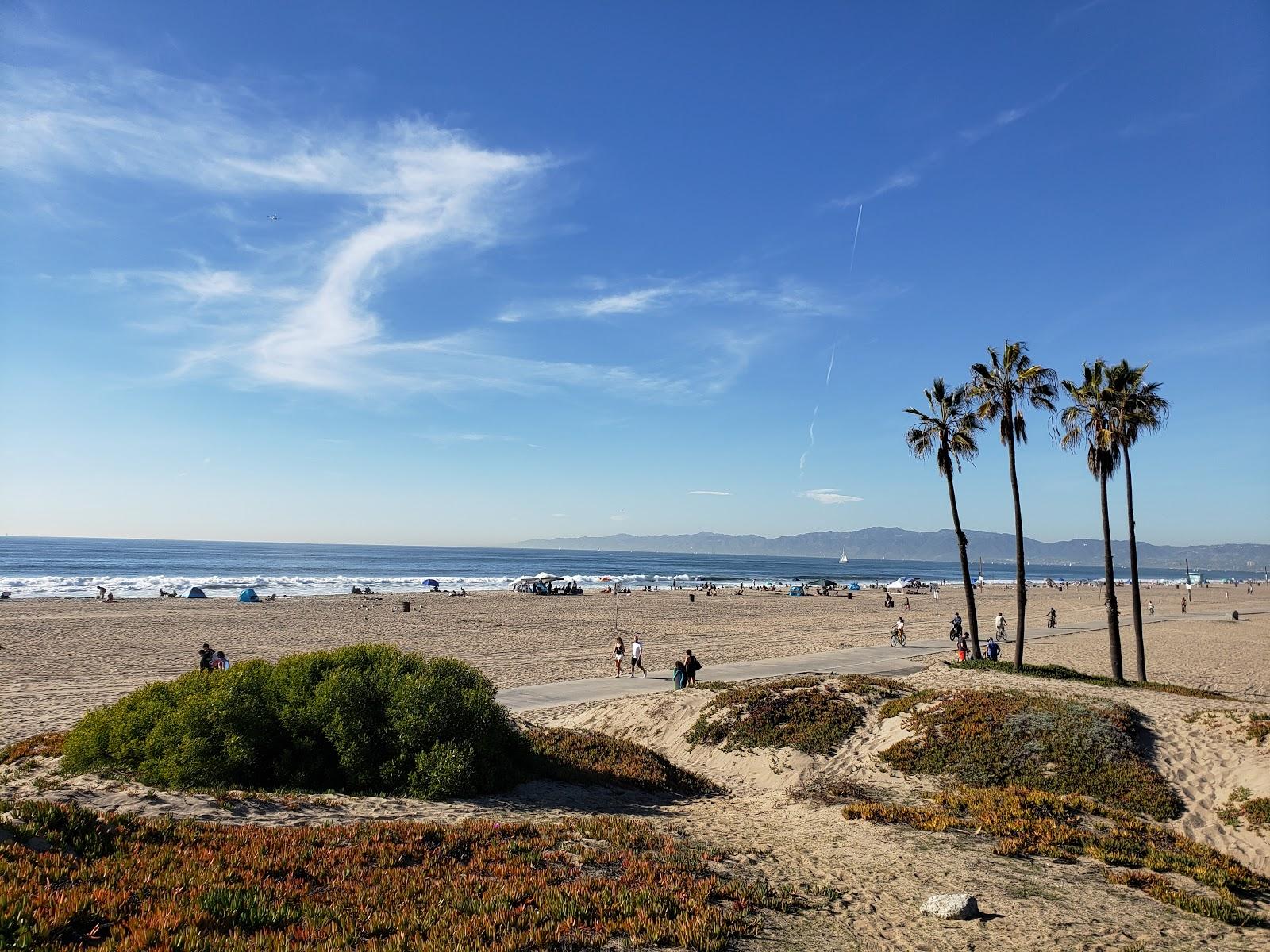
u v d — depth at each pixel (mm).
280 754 11602
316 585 90625
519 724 16688
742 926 6574
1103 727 14781
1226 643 40562
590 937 6051
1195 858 9633
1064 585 140875
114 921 5512
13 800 8812
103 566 125062
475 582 107062
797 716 17703
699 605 69750
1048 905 7637
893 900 7656
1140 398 23609
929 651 35156
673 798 13586
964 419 27875
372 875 7117
